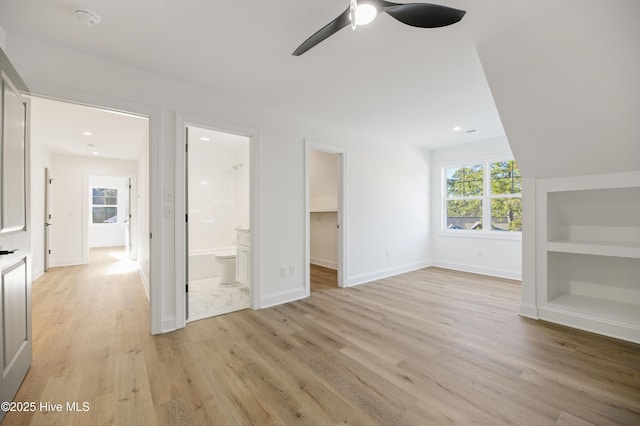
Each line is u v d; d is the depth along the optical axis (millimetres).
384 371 1948
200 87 2836
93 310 3170
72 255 5891
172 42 2133
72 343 2361
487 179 4988
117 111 2445
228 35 2053
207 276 4801
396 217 5012
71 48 2197
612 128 2223
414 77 2684
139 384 1801
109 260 6453
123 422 1474
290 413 1543
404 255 5160
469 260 5191
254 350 2254
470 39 2119
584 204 3010
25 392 1709
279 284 3422
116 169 6398
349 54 2299
